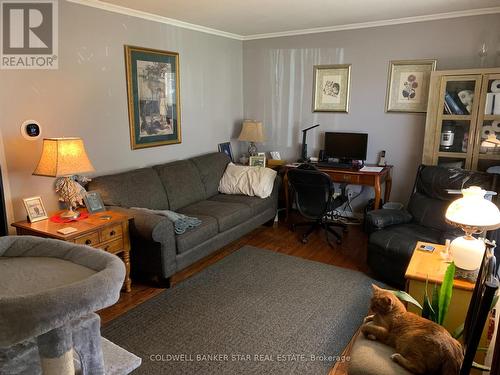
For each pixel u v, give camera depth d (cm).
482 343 187
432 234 312
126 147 358
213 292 287
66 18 292
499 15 354
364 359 163
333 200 401
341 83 447
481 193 206
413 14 376
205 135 459
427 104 389
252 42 495
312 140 480
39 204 267
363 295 283
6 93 263
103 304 117
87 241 250
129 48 345
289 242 394
